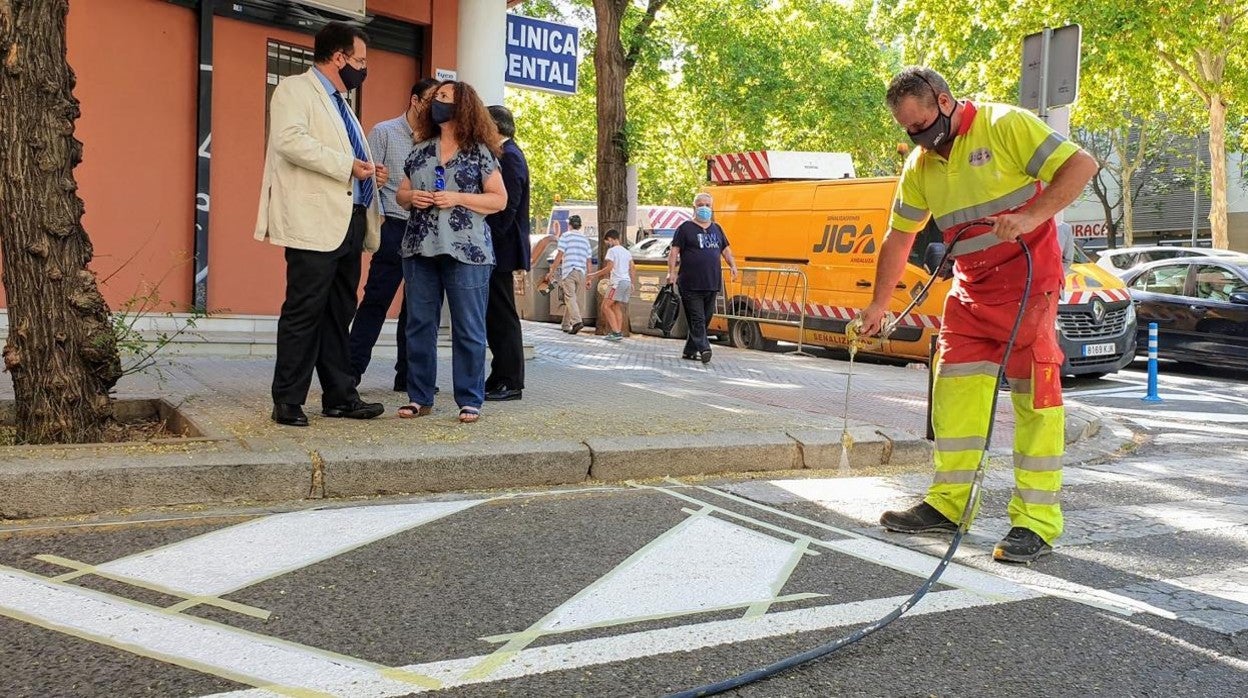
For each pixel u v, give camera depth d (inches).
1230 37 965.8
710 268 499.2
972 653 130.3
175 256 384.5
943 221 184.9
